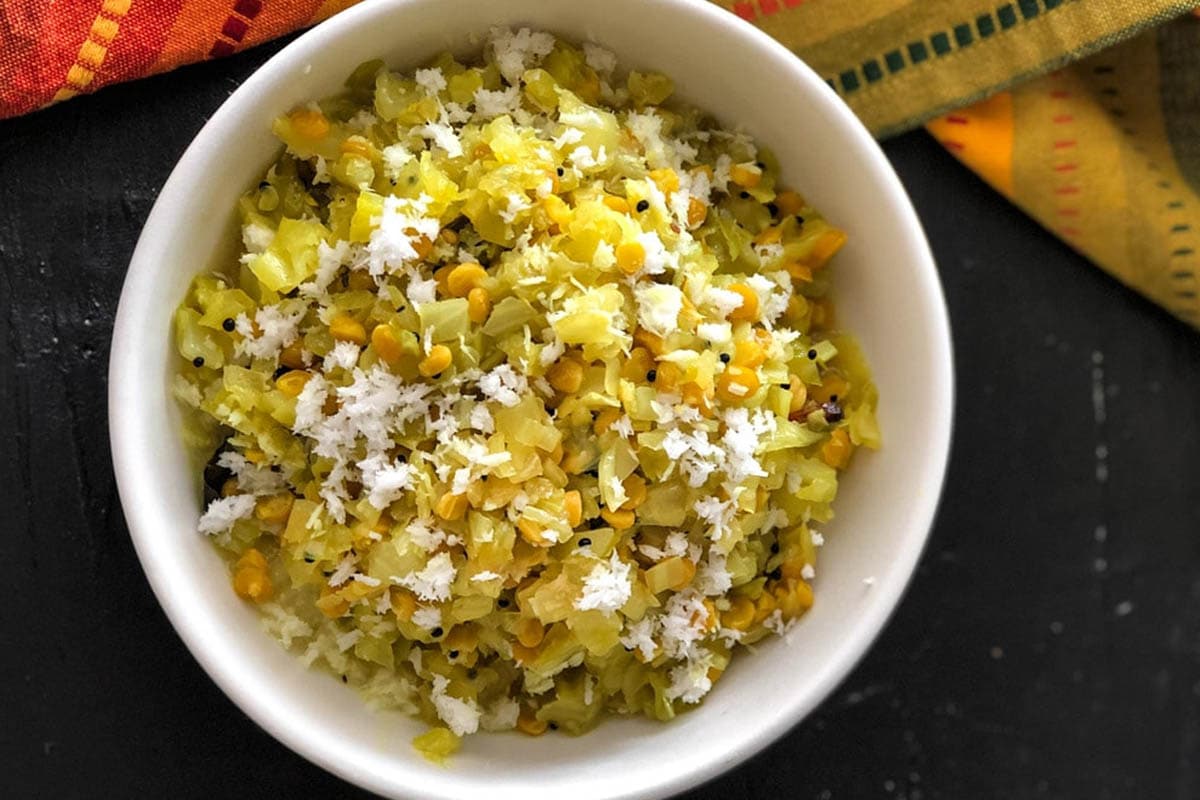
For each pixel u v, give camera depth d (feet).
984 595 1.24
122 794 1.14
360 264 0.98
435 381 0.98
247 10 1.11
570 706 1.05
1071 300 1.25
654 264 0.98
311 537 0.99
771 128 1.06
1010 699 1.24
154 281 0.97
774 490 1.05
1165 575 1.26
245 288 1.01
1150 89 1.21
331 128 1.01
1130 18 1.15
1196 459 1.26
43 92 1.09
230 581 1.02
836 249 1.07
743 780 1.21
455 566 0.99
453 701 1.02
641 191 1.00
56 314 1.12
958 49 1.17
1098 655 1.25
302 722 0.99
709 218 1.05
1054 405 1.25
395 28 1.00
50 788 1.13
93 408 1.13
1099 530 1.25
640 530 1.02
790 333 1.04
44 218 1.12
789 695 1.02
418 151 1.01
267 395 0.99
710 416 1.00
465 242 1.00
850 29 1.17
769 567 1.07
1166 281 1.23
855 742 1.23
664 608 1.03
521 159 0.98
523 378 0.98
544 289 0.98
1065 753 1.24
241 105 0.97
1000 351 1.24
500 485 0.98
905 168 1.23
